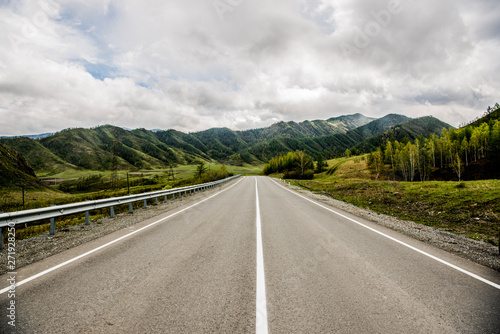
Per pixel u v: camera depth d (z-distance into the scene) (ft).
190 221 28.35
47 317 8.89
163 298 10.23
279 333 7.89
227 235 21.57
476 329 8.29
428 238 21.39
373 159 257.75
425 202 46.70
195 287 11.23
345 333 7.95
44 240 20.52
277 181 151.02
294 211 36.19
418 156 214.90
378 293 10.82
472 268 14.16
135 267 13.85
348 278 12.43
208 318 8.75
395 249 17.67
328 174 293.64
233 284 11.57
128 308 9.45
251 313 9.07
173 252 16.67
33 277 12.51
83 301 10.02
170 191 51.13
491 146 213.66
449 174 213.66
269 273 12.95
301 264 14.39
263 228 24.54
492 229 28.81
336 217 31.32
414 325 8.48
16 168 299.38
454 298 10.48
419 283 11.96
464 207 38.75
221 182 119.85
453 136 276.00
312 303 9.84
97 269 13.58
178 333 7.90
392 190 62.59
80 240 20.30
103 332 8.02
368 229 24.38
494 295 10.83
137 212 36.81
